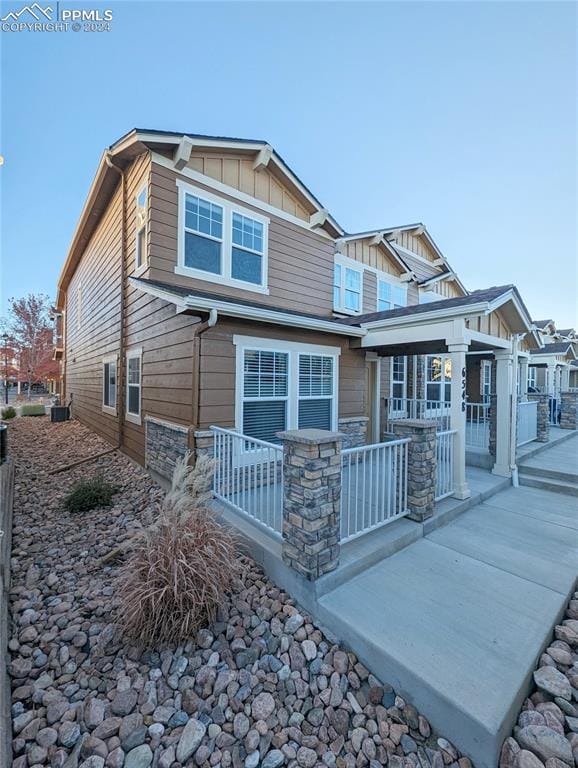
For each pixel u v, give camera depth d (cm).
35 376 2328
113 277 832
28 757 180
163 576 254
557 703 194
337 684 219
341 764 177
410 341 575
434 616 251
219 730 195
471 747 175
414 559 332
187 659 238
